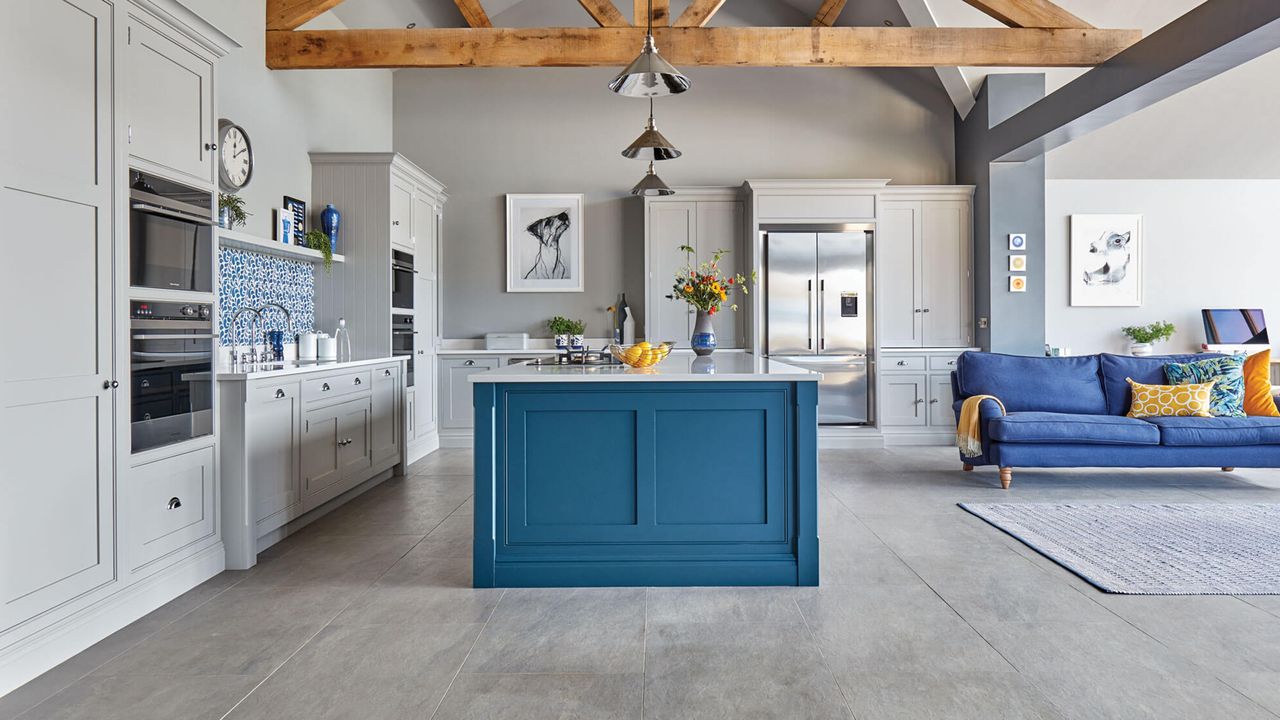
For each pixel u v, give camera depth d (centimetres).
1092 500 426
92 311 232
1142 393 477
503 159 670
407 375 548
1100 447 451
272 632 240
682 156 675
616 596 274
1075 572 295
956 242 645
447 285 670
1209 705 190
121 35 243
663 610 260
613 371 302
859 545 338
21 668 204
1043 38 484
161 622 248
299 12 466
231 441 308
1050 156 691
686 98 675
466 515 399
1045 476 500
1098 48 482
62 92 220
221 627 244
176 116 275
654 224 640
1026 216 620
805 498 284
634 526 287
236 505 307
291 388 349
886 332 646
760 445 287
